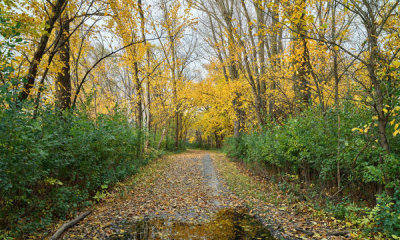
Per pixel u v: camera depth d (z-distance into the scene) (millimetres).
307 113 6707
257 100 11781
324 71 7418
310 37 4543
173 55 18078
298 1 5035
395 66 3680
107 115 9609
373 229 3857
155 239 4215
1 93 3551
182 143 33781
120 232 4504
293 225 4723
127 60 13305
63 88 8172
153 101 18328
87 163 6145
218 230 4641
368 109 4938
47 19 6238
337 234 4082
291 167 7703
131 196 7062
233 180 9594
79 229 4547
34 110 4820
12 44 4148
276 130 8227
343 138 5070
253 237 4277
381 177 3848
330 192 6137
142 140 13242
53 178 5180
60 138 5070
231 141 17719
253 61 12094
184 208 6129
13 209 4016
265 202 6488
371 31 4199
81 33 9328
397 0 3900
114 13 8266
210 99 16891
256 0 5523
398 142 4293
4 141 3441
